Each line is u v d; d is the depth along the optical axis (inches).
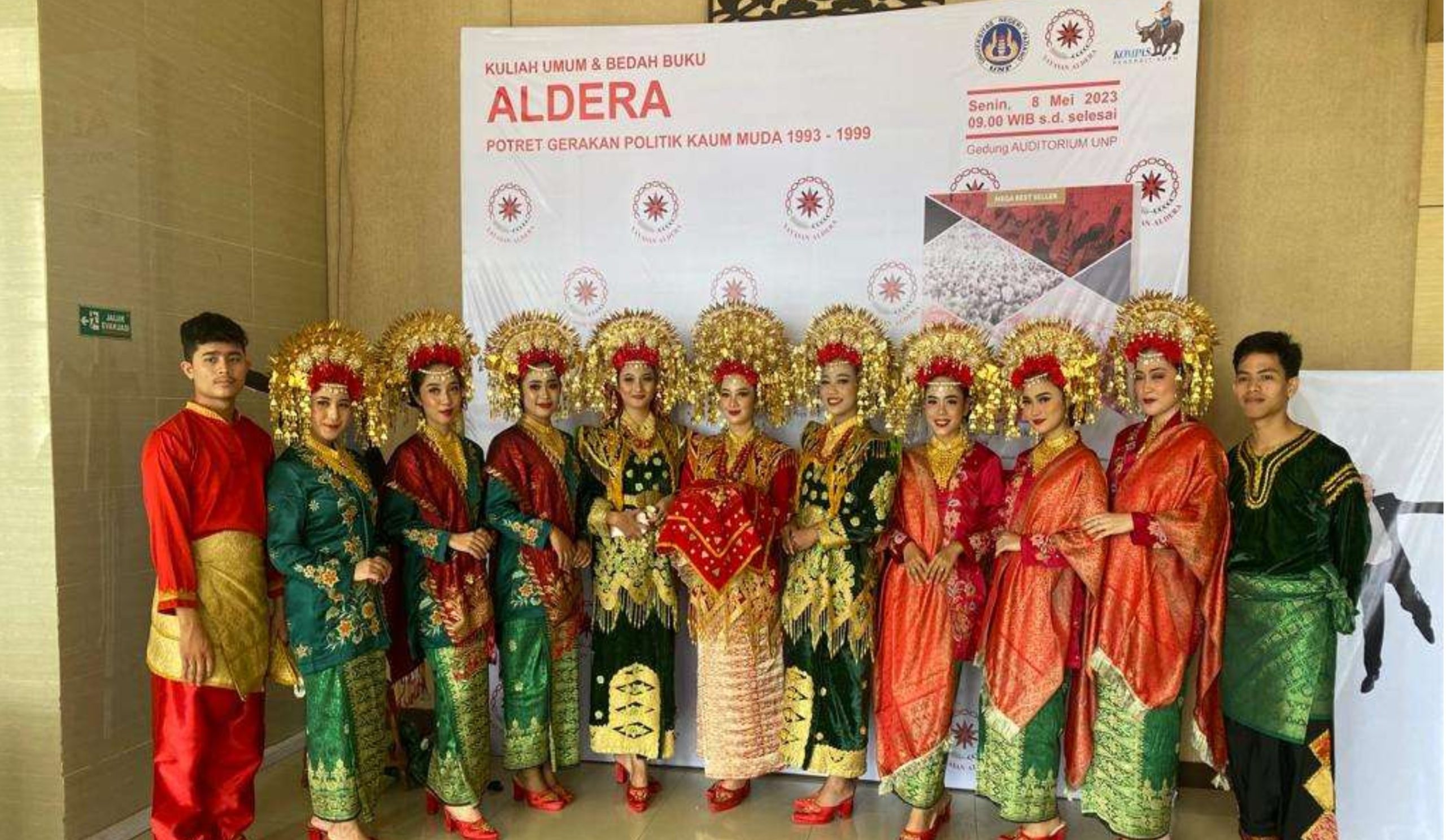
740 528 109.7
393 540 107.7
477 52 138.0
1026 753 100.5
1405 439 106.7
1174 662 95.9
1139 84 121.0
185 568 91.4
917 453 110.5
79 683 103.8
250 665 96.9
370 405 102.6
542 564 111.2
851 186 129.5
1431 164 117.3
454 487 108.0
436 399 107.3
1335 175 120.1
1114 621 96.9
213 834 95.4
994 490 106.7
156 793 93.1
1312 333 121.6
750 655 112.3
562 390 120.5
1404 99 117.8
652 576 115.8
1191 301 104.8
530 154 137.6
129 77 110.7
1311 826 93.6
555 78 136.4
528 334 114.6
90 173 105.4
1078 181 123.1
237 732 97.0
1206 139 123.3
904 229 128.2
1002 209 125.3
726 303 126.3
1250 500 96.5
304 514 96.4
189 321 96.7
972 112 125.6
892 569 109.3
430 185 145.2
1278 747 95.0
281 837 109.4
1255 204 122.3
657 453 116.7
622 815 115.6
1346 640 107.2
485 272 139.4
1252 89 121.8
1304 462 93.6
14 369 100.7
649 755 114.4
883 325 129.3
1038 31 123.3
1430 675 104.9
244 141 130.8
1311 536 92.7
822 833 110.7
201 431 94.9
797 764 112.8
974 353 107.3
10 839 103.1
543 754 112.9
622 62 134.6
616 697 115.0
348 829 100.0
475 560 109.0
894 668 107.4
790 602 113.5
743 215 132.6
